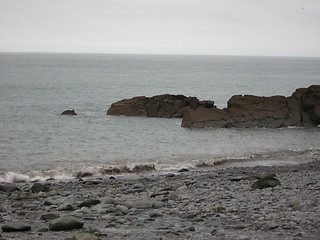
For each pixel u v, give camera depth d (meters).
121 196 20.41
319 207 15.80
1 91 98.56
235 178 25.62
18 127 51.00
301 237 11.55
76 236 11.58
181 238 11.87
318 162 34.78
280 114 55.88
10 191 23.41
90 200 18.28
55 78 150.38
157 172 31.00
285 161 35.53
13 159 34.38
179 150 39.41
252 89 119.44
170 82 142.00
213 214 15.48
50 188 24.03
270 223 13.43
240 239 11.51
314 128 55.00
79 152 37.50
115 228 13.51
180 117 61.28
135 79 155.12
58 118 59.47
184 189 22.38
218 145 42.28
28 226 13.42
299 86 133.12
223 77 175.88
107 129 50.78
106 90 108.50
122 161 34.31
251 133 50.09
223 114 54.69
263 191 20.36
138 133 48.34
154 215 15.45
